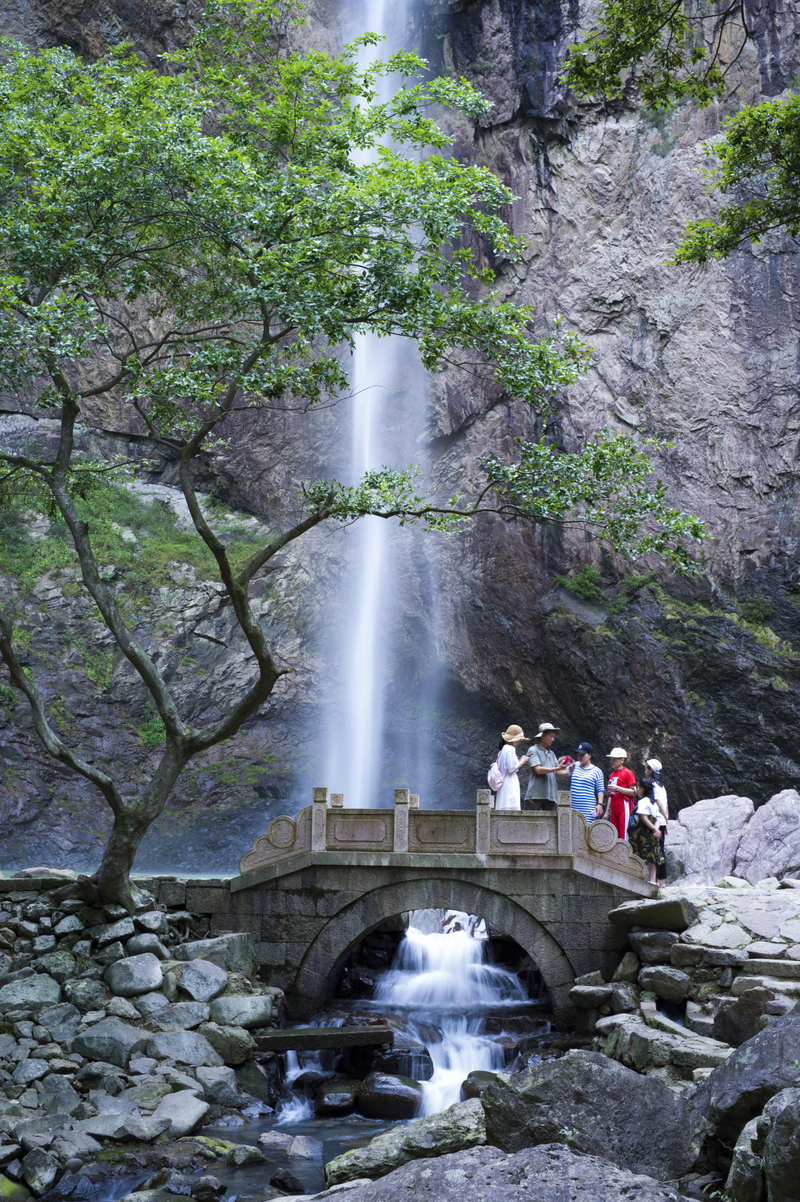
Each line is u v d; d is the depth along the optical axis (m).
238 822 30.08
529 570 31.19
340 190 12.13
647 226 30.45
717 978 11.02
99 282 13.11
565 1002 12.69
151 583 31.97
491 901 12.86
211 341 13.02
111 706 30.48
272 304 12.32
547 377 13.12
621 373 30.62
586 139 30.97
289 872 13.03
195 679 31.67
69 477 14.38
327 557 33.91
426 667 34.16
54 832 28.08
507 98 31.27
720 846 15.97
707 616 29.05
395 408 33.34
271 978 12.93
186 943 12.44
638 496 13.28
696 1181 5.28
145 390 13.52
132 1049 10.76
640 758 29.19
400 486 13.30
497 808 13.12
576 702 30.27
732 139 14.45
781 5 29.41
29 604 30.52
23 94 12.82
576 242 31.08
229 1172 8.91
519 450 13.67
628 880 12.80
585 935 12.74
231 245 12.98
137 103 12.51
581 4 30.42
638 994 11.52
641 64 30.17
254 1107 10.84
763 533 29.27
